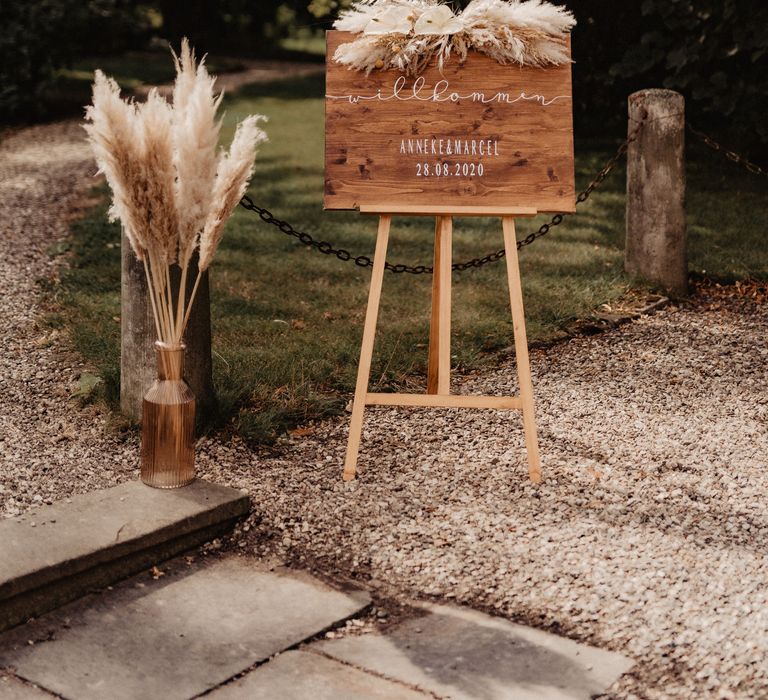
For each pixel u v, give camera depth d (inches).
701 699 112.0
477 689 113.7
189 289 174.7
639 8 415.8
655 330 243.1
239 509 151.6
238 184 147.1
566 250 301.1
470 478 166.4
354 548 145.5
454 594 134.3
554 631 126.0
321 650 122.2
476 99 165.0
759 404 199.5
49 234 327.3
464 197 164.6
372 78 164.9
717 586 133.1
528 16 164.1
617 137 463.2
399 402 166.9
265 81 695.7
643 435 184.2
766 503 157.6
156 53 797.2
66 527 138.6
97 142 140.9
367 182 164.2
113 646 122.0
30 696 111.9
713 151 429.1
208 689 113.8
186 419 152.0
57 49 551.5
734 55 381.4
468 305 250.5
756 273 278.5
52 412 189.9
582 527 149.1
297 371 205.2
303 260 292.4
